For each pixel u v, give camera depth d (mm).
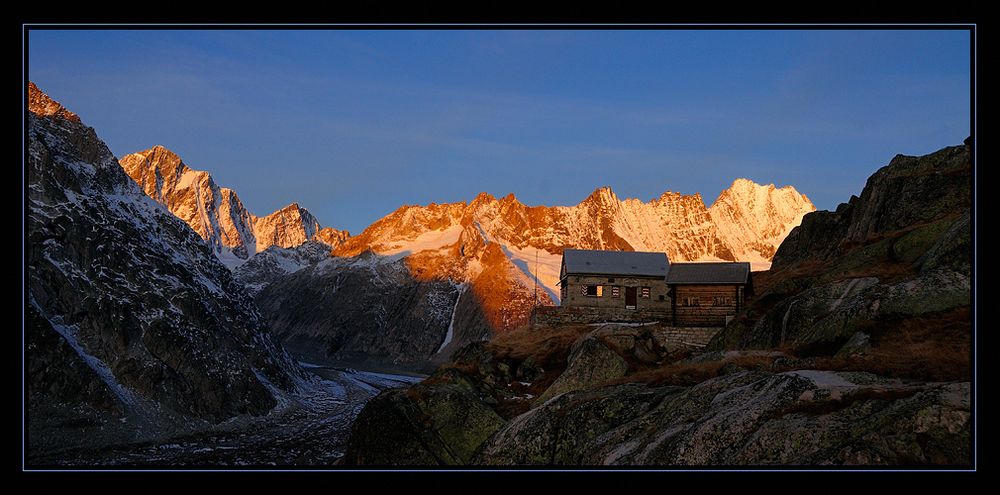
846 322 61594
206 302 140125
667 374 63000
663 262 101875
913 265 69375
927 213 80625
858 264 76562
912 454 38406
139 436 100375
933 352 50688
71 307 111812
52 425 95125
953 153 86375
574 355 78375
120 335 112938
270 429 117312
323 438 110000
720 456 44156
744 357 62156
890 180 89312
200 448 100062
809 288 74500
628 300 99562
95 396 101812
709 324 90500
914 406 40344
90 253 120250
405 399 66438
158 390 111188
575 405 58938
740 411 46156
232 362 128375
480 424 64938
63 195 123125
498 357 86125
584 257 101938
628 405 56469
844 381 47438
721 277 91875
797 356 62188
